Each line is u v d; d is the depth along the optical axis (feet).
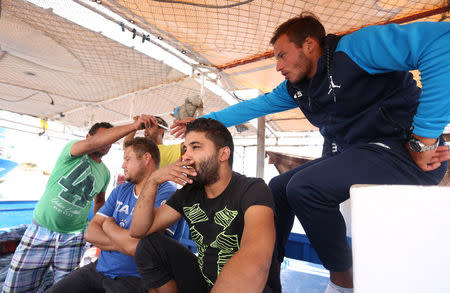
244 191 3.59
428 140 3.06
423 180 3.48
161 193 5.59
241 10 6.46
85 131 27.71
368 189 1.46
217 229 3.71
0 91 16.37
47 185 7.12
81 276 5.64
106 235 5.55
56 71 12.51
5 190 22.70
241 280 2.71
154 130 8.34
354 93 3.68
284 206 4.83
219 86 10.71
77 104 17.99
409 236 1.32
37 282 7.13
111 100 15.79
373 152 3.56
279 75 9.98
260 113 5.79
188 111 8.01
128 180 5.87
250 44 8.11
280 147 21.45
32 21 8.25
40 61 11.41
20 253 6.82
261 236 3.05
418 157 3.26
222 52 8.82
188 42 8.52
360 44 3.47
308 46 3.97
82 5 7.15
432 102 2.88
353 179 3.48
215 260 3.78
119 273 5.32
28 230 7.02
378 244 1.39
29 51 10.46
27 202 16.76
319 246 3.90
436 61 2.81
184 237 9.22
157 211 4.39
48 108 19.70
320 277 7.21
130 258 5.31
